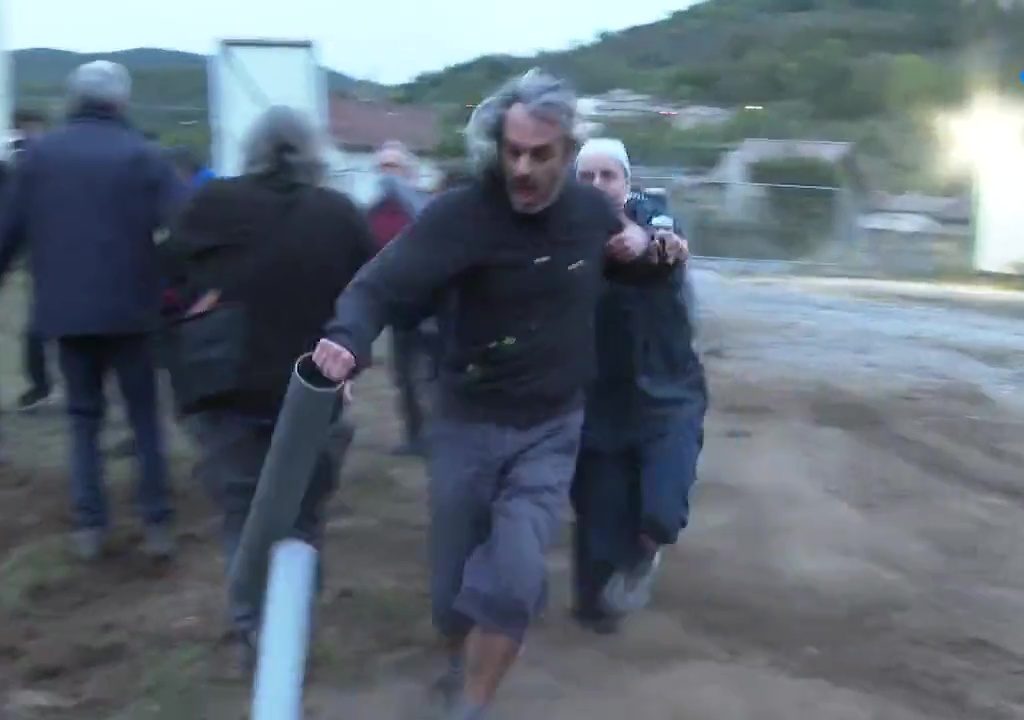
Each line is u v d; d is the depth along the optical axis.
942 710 4.87
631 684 4.95
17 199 5.69
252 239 4.71
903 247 29.31
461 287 4.02
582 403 4.29
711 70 97.69
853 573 6.38
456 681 4.45
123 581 5.94
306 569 3.18
